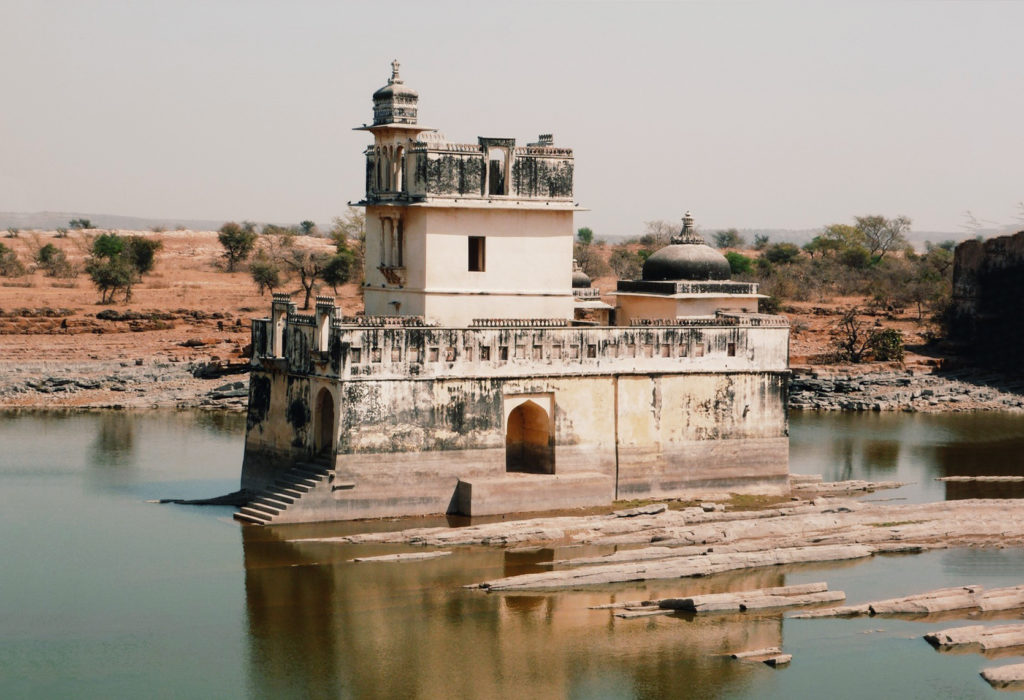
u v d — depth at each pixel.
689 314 64.94
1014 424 82.75
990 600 45.66
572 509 54.97
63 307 113.69
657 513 54.59
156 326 104.31
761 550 50.41
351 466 52.22
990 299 103.00
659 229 189.50
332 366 52.28
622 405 56.75
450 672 39.41
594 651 41.28
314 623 42.78
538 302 59.03
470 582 46.69
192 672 38.94
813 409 88.62
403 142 58.06
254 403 58.03
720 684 39.25
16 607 43.66
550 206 58.81
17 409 81.25
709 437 58.50
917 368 97.38
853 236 190.75
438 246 57.16
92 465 64.44
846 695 38.69
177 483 60.62
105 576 46.56
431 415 53.28
